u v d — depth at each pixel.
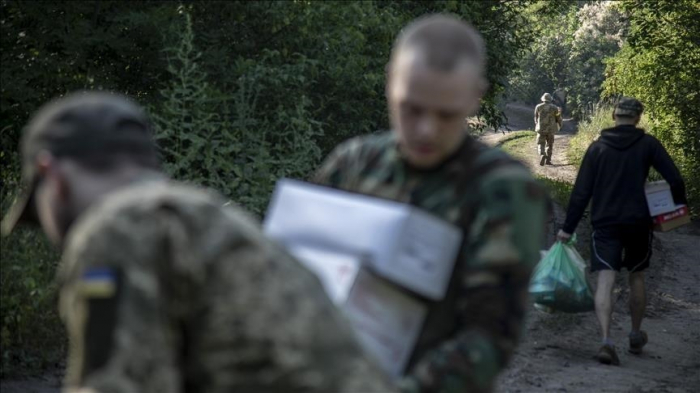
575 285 7.80
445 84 2.24
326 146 9.82
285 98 9.06
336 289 2.21
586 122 30.12
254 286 1.74
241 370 1.73
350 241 2.23
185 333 1.74
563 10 18.25
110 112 1.87
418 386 2.14
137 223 1.72
